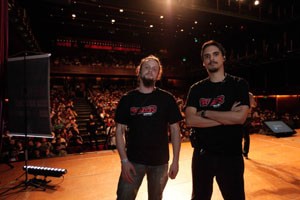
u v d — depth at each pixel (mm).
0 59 3215
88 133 11555
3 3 3234
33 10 14438
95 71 20594
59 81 21266
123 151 1970
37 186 3475
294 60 15375
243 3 15969
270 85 17641
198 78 23969
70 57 21922
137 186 1987
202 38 22812
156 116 1973
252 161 4625
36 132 3650
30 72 3576
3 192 3332
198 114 1929
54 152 7602
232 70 20156
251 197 3061
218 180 1875
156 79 2066
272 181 3590
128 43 24062
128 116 2031
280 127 7309
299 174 3877
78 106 16094
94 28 20484
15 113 3738
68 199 3098
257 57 17188
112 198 3117
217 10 15234
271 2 16875
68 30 20734
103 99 16359
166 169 2027
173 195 3193
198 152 1950
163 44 25047
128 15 16781
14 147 6836
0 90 3295
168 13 16062
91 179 3805
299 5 15758
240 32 19891
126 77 22906
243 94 1861
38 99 3549
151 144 1943
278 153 5203
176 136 2076
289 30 16875
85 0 13617
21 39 11117
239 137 1863
